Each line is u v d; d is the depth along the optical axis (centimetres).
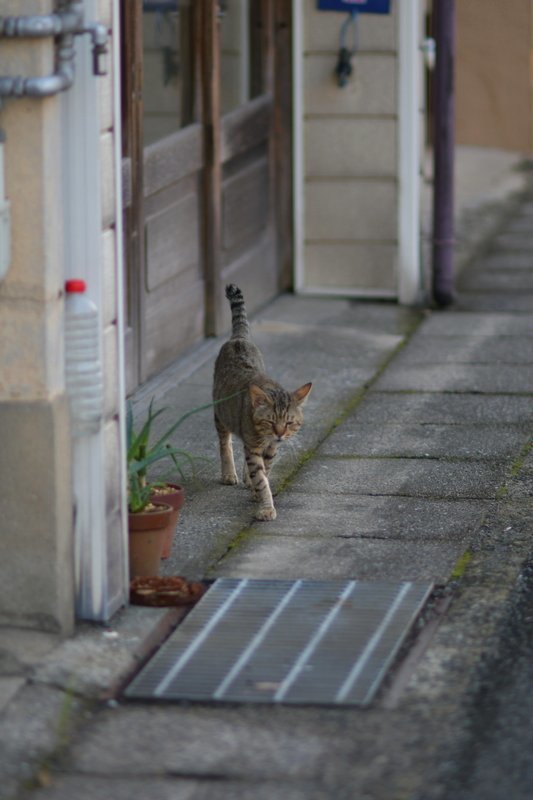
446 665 874
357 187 1911
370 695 834
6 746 773
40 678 845
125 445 955
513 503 1161
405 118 1864
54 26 807
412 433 1359
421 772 749
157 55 1487
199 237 1650
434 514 1136
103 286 903
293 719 809
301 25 1861
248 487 1215
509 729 795
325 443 1333
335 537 1088
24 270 841
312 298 1952
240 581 1000
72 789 736
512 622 934
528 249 2248
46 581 884
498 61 3052
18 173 830
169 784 741
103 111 892
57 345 861
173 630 930
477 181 2831
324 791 731
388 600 964
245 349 1239
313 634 915
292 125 1908
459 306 1897
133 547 990
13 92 808
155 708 826
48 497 869
